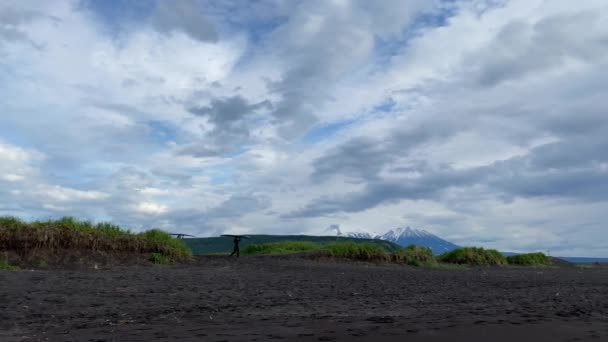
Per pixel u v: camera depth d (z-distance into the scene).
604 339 4.43
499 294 9.26
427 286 10.90
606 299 8.48
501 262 26.44
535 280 13.89
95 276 10.25
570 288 11.04
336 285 10.48
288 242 27.41
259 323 5.39
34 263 12.39
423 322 5.35
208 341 4.36
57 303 6.78
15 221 13.34
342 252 20.45
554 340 4.38
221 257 18.34
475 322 5.33
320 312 6.41
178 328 5.09
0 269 11.26
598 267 28.55
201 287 9.12
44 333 4.85
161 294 7.99
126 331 4.93
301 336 4.57
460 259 25.47
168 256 15.42
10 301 6.76
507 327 4.98
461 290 10.06
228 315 6.07
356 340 4.38
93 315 6.00
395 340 4.37
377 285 10.79
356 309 6.75
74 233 13.89
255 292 8.72
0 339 4.56
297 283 10.61
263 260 17.97
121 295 7.71
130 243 14.95
